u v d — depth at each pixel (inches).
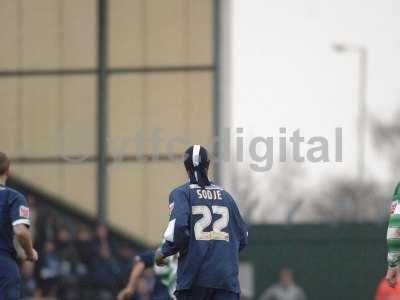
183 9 2913.4
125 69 2935.5
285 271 2741.1
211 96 2896.2
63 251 2696.9
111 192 2928.2
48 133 2965.1
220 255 1159.0
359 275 2733.8
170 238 1144.8
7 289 1232.8
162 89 2915.8
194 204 1165.7
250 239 2758.4
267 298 2738.7
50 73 2970.0
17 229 1221.1
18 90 2977.4
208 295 1165.7
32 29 2972.4
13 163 2965.1
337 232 2758.4
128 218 2925.7
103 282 2655.0
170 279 1567.4
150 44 2928.2
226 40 2896.2
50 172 2952.8
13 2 2974.9
